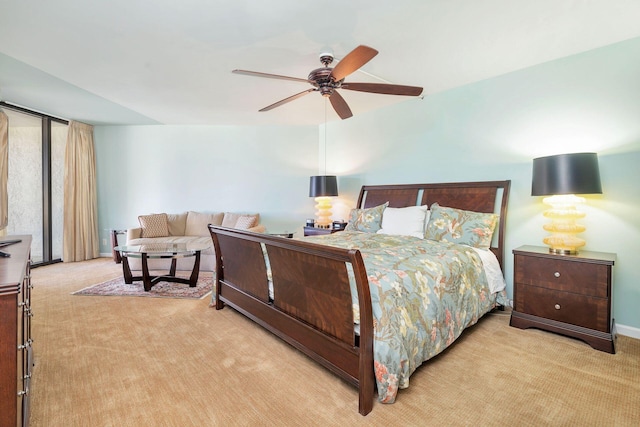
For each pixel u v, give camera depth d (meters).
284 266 2.09
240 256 2.61
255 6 1.97
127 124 5.40
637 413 1.57
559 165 2.35
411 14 2.07
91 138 5.37
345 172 4.82
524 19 2.13
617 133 2.48
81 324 2.66
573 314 2.34
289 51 2.58
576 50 2.60
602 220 2.56
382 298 1.70
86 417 1.54
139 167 5.50
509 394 1.73
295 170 5.43
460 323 2.27
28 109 4.43
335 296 1.74
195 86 3.38
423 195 3.71
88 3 1.92
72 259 5.06
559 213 2.52
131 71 2.96
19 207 4.54
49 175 4.86
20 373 1.49
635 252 2.43
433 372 1.95
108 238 5.52
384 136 4.23
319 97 3.82
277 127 5.43
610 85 2.50
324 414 1.58
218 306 3.00
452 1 1.93
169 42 2.42
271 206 5.51
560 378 1.88
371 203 4.24
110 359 2.09
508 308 3.05
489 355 2.15
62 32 2.26
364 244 2.83
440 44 2.48
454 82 3.30
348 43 2.44
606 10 2.04
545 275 2.46
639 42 2.37
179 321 2.73
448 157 3.56
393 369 1.60
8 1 1.89
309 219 5.23
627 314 2.47
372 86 2.42
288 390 1.77
